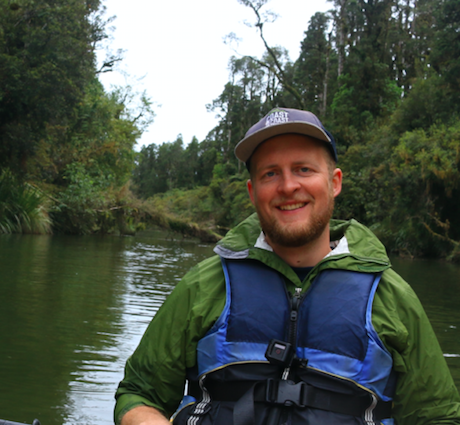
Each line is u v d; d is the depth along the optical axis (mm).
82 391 3307
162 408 1537
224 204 41625
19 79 16156
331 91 43250
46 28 17188
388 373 1450
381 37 38062
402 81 40125
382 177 22484
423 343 1484
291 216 1586
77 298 6477
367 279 1521
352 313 1466
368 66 32562
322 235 1637
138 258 12734
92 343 4449
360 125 31234
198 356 1523
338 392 1420
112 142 26281
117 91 33062
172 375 1555
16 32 16828
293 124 1555
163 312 1605
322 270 1557
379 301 1499
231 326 1501
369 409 1438
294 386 1409
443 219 20172
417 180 20000
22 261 10008
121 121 30938
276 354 1424
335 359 1436
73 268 9562
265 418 1418
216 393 1498
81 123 24609
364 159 25453
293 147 1598
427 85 24078
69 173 22953
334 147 1667
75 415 2922
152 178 86625
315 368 1440
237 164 61438
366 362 1425
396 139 24031
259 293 1534
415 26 46656
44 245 14109
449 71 22328
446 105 23219
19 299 6191
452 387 1489
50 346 4285
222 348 1493
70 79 17531
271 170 1613
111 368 3809
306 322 1489
